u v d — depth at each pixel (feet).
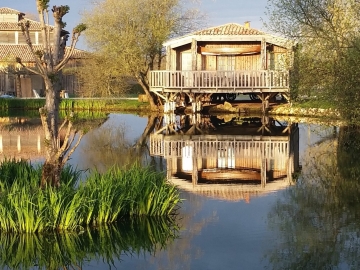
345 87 56.49
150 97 122.42
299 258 25.93
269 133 77.71
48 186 31.68
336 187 42.19
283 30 67.00
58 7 31.65
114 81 130.31
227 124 90.68
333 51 61.26
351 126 69.56
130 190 32.89
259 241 28.66
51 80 31.58
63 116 107.55
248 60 108.99
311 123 81.92
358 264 25.13
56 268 25.29
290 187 42.50
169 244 28.32
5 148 64.54
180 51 110.42
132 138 76.33
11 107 133.18
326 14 63.72
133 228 30.73
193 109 100.99
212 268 24.73
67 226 29.60
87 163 53.36
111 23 115.24
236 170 50.31
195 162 54.80
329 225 31.55
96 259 26.43
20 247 27.66
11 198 29.78
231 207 35.94
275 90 96.17
